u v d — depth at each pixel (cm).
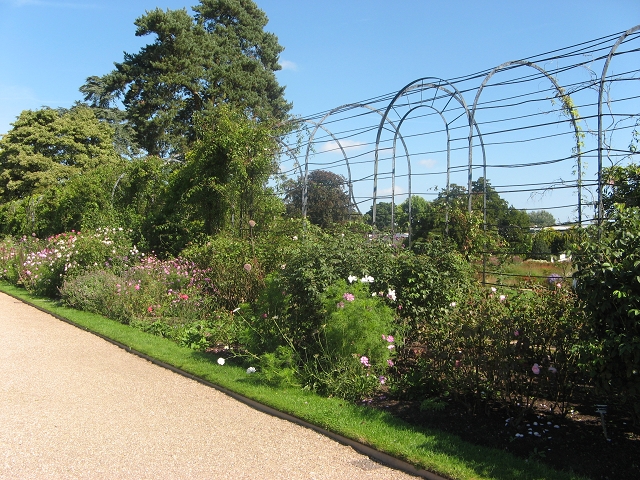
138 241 1321
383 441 360
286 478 324
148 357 634
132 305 855
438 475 317
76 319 863
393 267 535
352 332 464
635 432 358
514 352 378
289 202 1518
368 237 654
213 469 336
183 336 706
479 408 415
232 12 2692
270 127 1103
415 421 399
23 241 1595
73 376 555
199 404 470
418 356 496
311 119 1095
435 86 790
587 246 336
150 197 1477
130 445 374
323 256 536
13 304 1081
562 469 312
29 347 687
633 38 552
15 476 324
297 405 441
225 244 866
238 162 1026
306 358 514
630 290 305
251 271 760
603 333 328
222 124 1065
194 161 1116
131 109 2436
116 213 1465
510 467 314
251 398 470
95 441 381
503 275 702
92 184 1594
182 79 2278
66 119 2720
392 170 938
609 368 316
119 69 2520
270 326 555
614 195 620
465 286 523
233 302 787
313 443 381
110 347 696
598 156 573
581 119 643
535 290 477
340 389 465
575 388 401
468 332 402
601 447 337
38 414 438
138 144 2811
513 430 370
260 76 2562
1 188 2673
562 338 373
